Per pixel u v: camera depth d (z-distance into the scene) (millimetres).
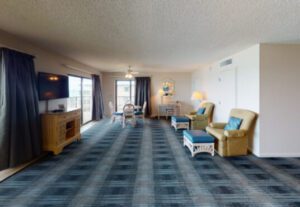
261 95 3688
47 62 4363
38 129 3664
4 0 2002
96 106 8070
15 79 3117
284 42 3559
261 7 2129
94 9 2211
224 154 3732
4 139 2982
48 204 2182
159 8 2174
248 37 3264
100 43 3742
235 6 2107
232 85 4809
